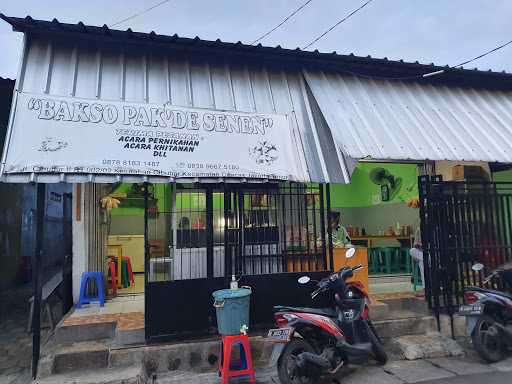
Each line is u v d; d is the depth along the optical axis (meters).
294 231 6.25
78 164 4.73
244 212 5.86
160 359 5.12
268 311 5.58
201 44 6.29
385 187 11.60
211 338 5.38
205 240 6.29
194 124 5.42
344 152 5.76
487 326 5.50
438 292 6.15
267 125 5.76
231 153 5.41
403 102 7.12
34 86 5.37
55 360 4.89
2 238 11.02
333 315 5.14
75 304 6.82
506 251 6.50
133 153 5.00
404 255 10.12
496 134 6.91
